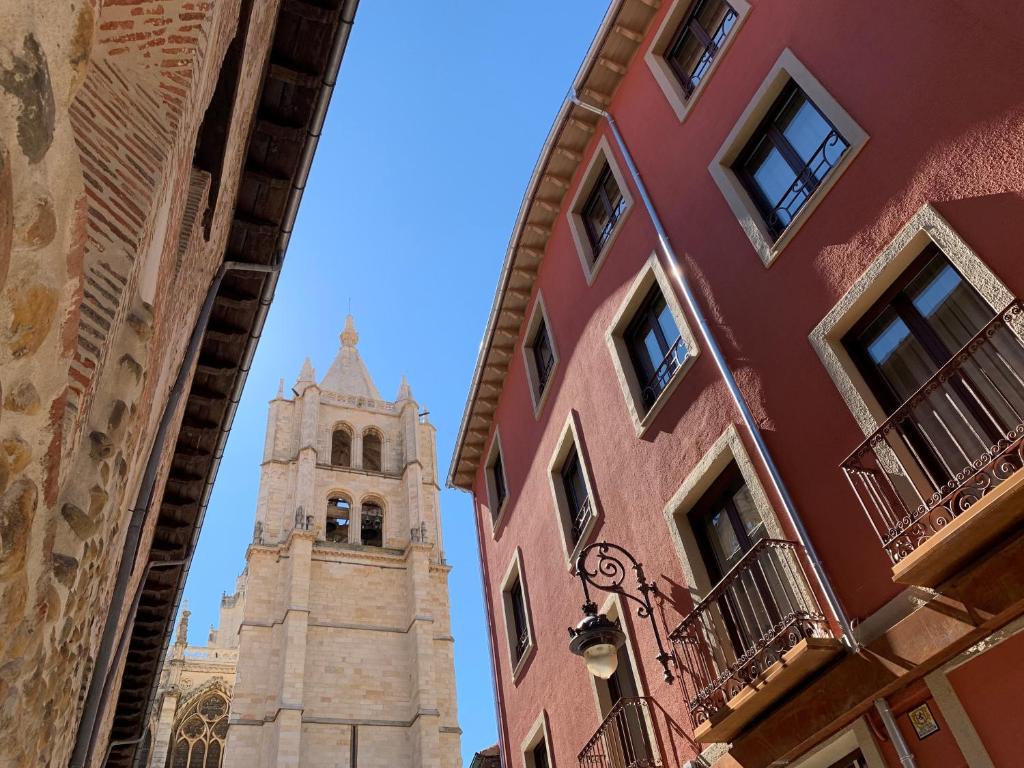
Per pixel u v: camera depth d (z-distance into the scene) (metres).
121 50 5.00
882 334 8.80
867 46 9.48
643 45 14.48
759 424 10.02
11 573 2.88
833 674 7.99
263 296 12.34
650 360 13.27
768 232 10.70
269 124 10.54
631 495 12.77
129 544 7.63
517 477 18.16
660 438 12.11
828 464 8.89
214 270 11.17
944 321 8.08
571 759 13.80
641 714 11.97
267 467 59.25
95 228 4.14
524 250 17.52
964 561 6.92
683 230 12.38
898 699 7.51
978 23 8.12
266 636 49.28
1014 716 6.53
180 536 15.88
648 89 14.09
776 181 10.92
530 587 16.64
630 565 12.52
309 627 49.34
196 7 5.40
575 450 15.65
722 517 10.81
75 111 4.31
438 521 60.69
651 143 13.74
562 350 16.12
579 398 15.12
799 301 9.81
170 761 55.84
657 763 11.06
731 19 12.59
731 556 10.52
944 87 8.39
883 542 7.43
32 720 3.84
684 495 11.21
